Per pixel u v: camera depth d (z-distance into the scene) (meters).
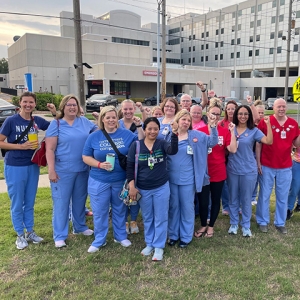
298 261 3.65
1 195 5.87
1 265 3.49
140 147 3.62
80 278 3.25
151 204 3.72
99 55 45.91
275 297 2.96
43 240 4.12
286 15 58.28
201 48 76.44
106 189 3.84
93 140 3.75
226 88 50.38
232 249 3.94
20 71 48.34
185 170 3.84
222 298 2.95
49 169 3.78
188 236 4.01
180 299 2.93
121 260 3.63
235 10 67.56
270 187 4.48
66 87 45.09
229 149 4.04
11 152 3.79
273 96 59.97
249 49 65.94
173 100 4.45
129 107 4.46
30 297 2.92
